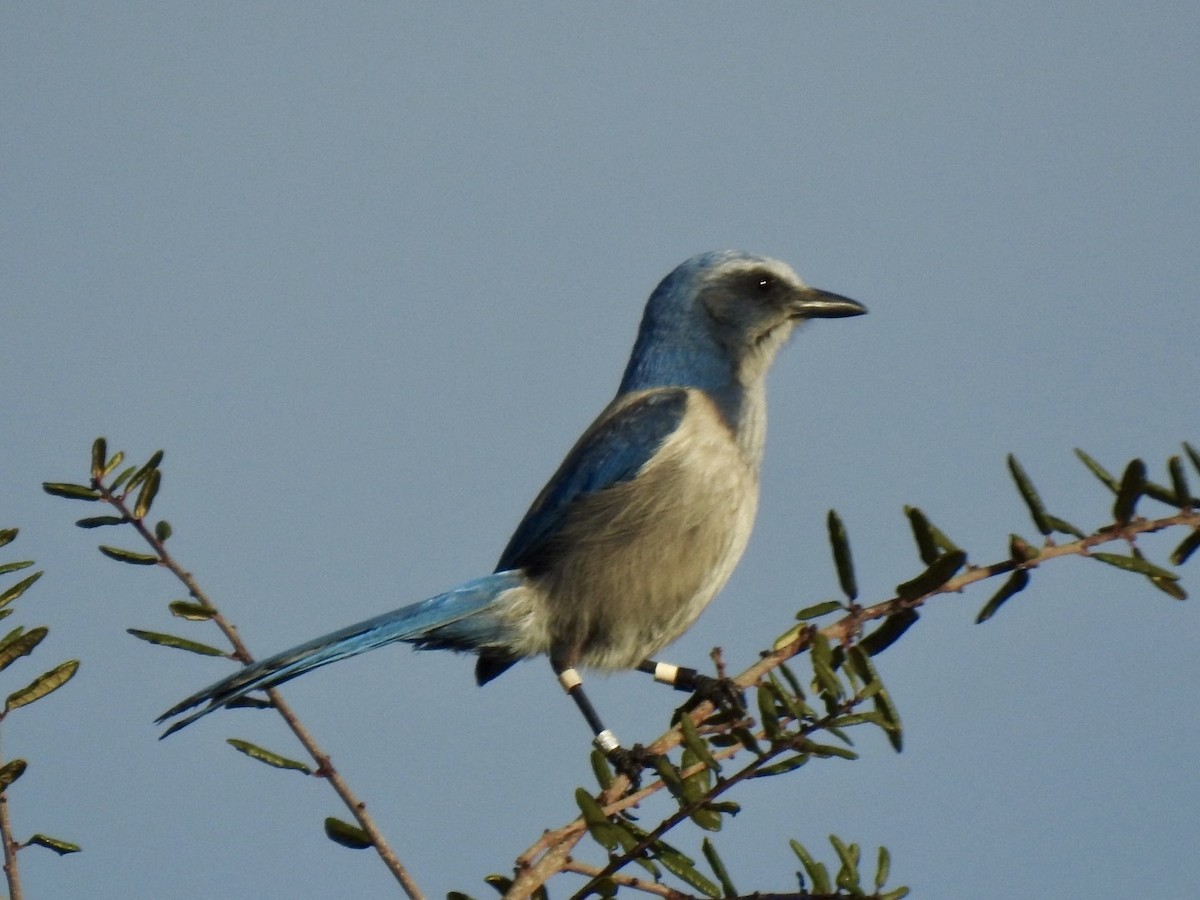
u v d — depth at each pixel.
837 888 7.66
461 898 8.02
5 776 8.07
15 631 8.58
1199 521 8.25
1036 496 8.27
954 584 8.26
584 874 7.94
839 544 8.37
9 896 7.99
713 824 7.76
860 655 7.94
